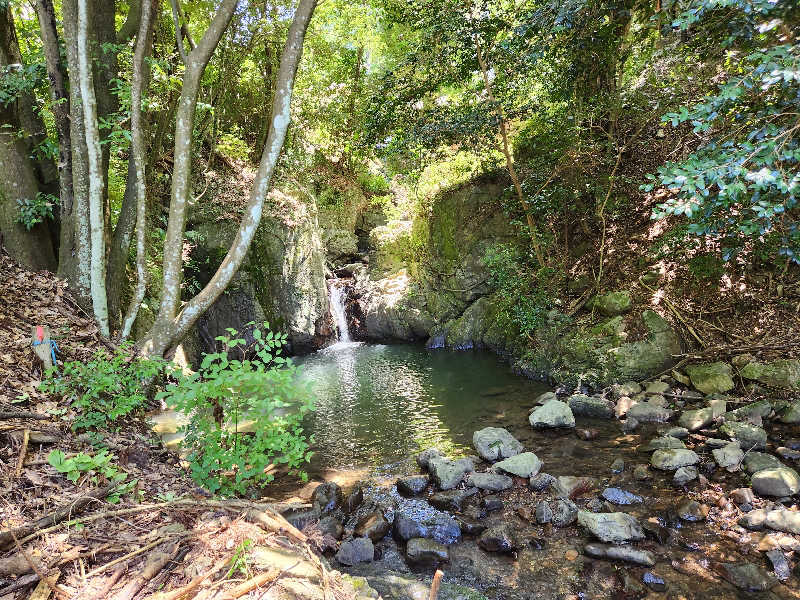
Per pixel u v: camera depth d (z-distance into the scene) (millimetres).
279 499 4824
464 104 9539
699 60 5930
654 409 6477
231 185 10977
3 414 3199
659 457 5164
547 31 7520
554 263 9680
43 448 3082
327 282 13992
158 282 8398
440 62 8758
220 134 10977
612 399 7242
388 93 9703
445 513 4543
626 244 9055
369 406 7898
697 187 3316
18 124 5805
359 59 14516
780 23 3236
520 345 9664
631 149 9203
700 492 4629
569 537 4133
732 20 4008
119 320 5949
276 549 2389
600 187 8898
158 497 2936
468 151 10312
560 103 9391
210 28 4699
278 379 3191
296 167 13141
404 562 3912
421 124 8961
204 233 10367
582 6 6680
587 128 8859
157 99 7551
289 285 11641
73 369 3883
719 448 5258
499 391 8258
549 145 9219
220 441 3352
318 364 11086
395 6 9141
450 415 7293
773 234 5293
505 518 4480
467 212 11914
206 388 3047
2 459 2809
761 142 3066
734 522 4129
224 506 2609
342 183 15586
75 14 4945
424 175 12219
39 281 5406
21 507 2461
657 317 7785
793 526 3857
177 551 2254
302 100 12828
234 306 10805
